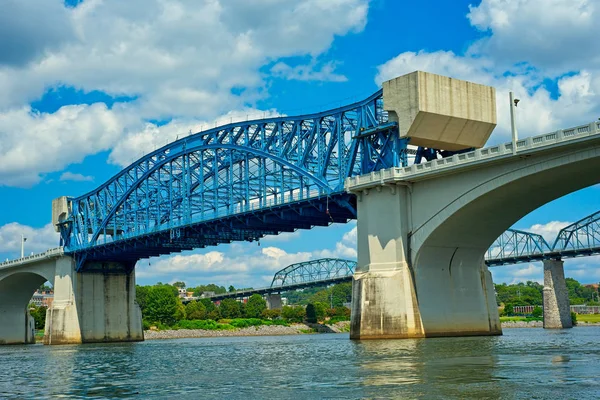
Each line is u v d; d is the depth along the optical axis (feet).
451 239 277.44
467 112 288.92
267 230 406.41
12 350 417.28
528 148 235.20
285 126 361.71
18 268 559.38
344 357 208.54
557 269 599.57
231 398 133.49
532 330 526.16
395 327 269.44
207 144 410.72
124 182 477.36
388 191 279.90
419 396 123.85
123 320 517.55
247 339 519.19
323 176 330.95
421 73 279.90
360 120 311.47
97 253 497.05
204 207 409.28
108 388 159.63
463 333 285.23
